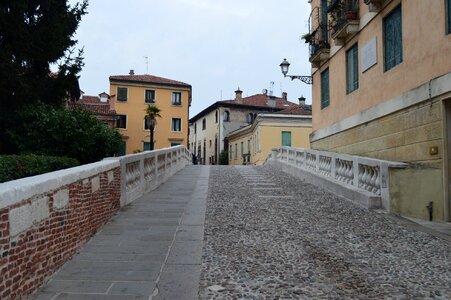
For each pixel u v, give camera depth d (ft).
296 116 139.33
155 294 15.83
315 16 65.10
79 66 50.11
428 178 31.78
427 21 34.27
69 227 19.85
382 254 21.39
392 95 40.04
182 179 53.88
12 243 13.98
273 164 76.33
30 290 15.33
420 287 16.70
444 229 27.73
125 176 33.12
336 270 18.72
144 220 28.07
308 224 28.02
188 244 22.56
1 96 42.09
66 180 19.51
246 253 21.11
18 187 14.64
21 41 43.39
